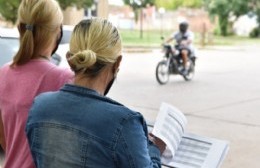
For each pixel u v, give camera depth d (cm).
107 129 157
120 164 156
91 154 157
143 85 1044
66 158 161
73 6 1298
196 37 2911
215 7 3462
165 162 199
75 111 163
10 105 205
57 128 164
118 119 158
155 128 193
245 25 3594
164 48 1095
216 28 3556
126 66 1448
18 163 200
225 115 718
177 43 1129
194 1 3725
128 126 158
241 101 848
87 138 158
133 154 155
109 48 164
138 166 156
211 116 710
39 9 203
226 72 1329
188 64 1138
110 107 161
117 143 155
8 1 1186
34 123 171
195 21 3516
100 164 157
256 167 470
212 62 1642
